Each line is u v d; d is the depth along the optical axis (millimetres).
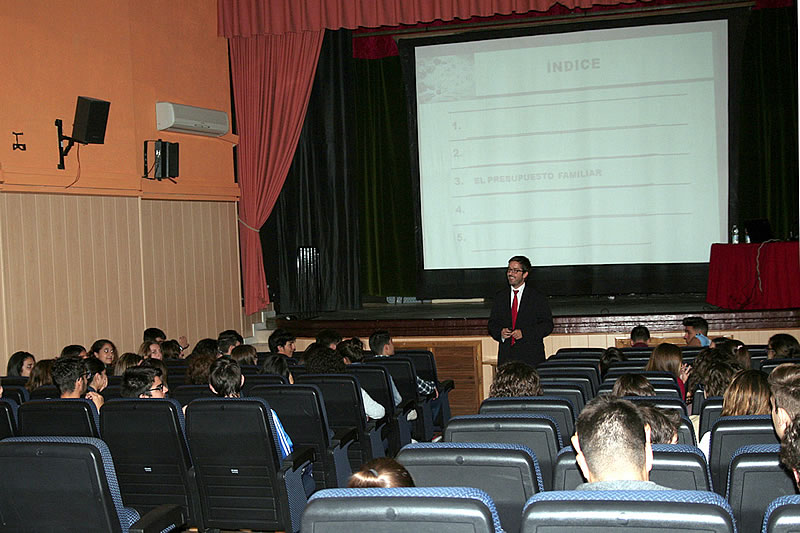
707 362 4367
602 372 5602
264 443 3750
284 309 11703
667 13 11109
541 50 11242
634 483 1840
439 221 11688
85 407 3625
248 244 10945
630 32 10953
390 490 1784
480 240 11547
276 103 10914
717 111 10766
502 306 6988
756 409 3199
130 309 8594
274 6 10680
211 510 3945
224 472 3863
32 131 7352
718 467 2758
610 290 11156
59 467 2713
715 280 9703
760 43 11625
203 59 10281
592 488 1853
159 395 4332
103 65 8305
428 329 9922
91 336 8008
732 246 9297
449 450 2449
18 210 7172
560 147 11242
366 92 12836
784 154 11656
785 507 1545
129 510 3283
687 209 10922
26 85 7309
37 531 2811
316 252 11227
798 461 1850
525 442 2947
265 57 10922
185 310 9633
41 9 7508
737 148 10727
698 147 10844
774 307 9109
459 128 11547
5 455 2725
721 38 10695
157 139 9180
